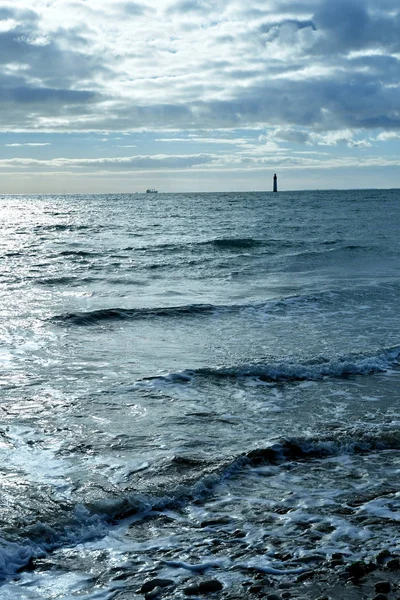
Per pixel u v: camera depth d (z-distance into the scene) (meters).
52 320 12.63
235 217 55.00
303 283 18.22
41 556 4.29
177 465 5.80
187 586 3.92
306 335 11.66
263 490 5.39
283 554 4.30
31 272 20.23
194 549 4.39
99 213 66.94
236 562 4.21
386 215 55.59
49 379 8.75
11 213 68.19
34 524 4.60
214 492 5.35
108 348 10.65
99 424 6.98
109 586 3.93
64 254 25.47
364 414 7.43
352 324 12.61
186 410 7.53
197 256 25.23
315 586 3.90
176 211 70.00
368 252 25.64
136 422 7.07
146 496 5.15
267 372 9.05
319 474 5.73
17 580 3.99
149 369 9.30
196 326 12.46
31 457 5.96
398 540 4.48
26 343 10.91
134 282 18.64
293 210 68.62
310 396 8.14
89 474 5.57
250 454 6.06
